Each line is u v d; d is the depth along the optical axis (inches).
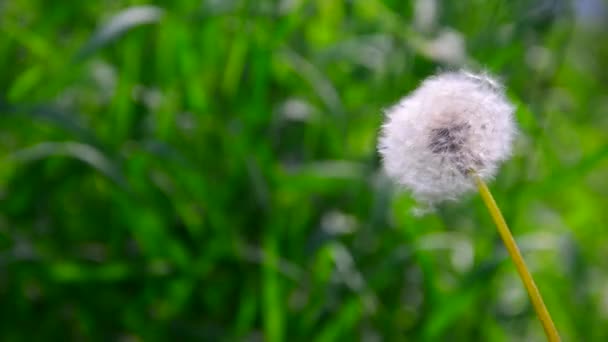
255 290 24.6
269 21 26.2
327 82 25.2
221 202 25.0
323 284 23.2
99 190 26.5
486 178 13.3
